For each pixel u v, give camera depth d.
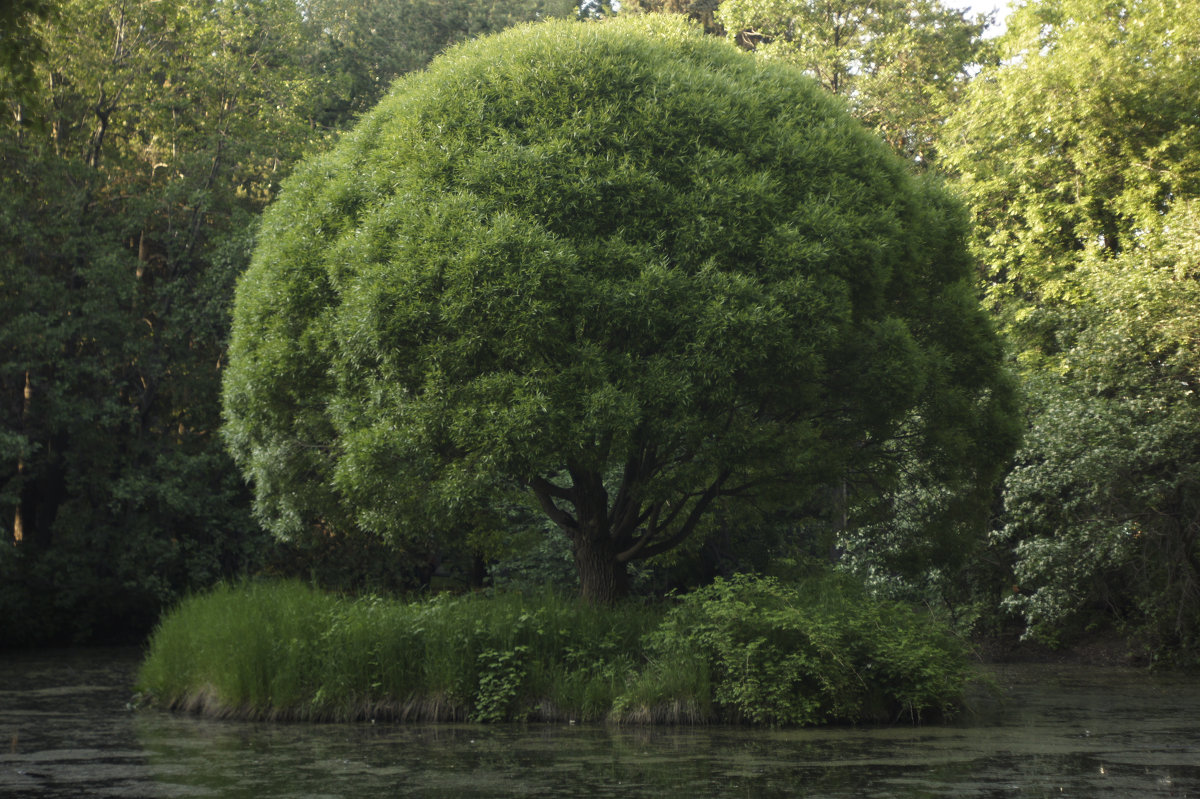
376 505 13.93
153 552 26.94
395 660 12.70
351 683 12.54
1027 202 25.58
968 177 26.19
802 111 14.97
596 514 15.51
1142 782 8.12
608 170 13.25
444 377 12.70
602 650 13.09
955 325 15.83
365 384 13.73
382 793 7.87
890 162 15.47
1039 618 20.92
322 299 14.32
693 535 18.36
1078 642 21.62
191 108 30.06
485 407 12.45
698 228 13.17
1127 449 17.73
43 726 12.12
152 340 28.80
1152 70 23.67
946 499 16.97
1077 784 8.04
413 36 42.53
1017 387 16.69
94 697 15.66
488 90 13.95
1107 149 24.34
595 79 13.87
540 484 15.55
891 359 13.92
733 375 12.96
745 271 13.22
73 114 28.44
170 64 29.39
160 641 14.70
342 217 14.41
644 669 12.69
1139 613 20.52
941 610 21.42
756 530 24.50
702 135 13.91
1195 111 23.64
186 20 29.08
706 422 13.07
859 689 12.20
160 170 30.78
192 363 28.91
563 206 13.09
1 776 8.76
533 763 9.27
